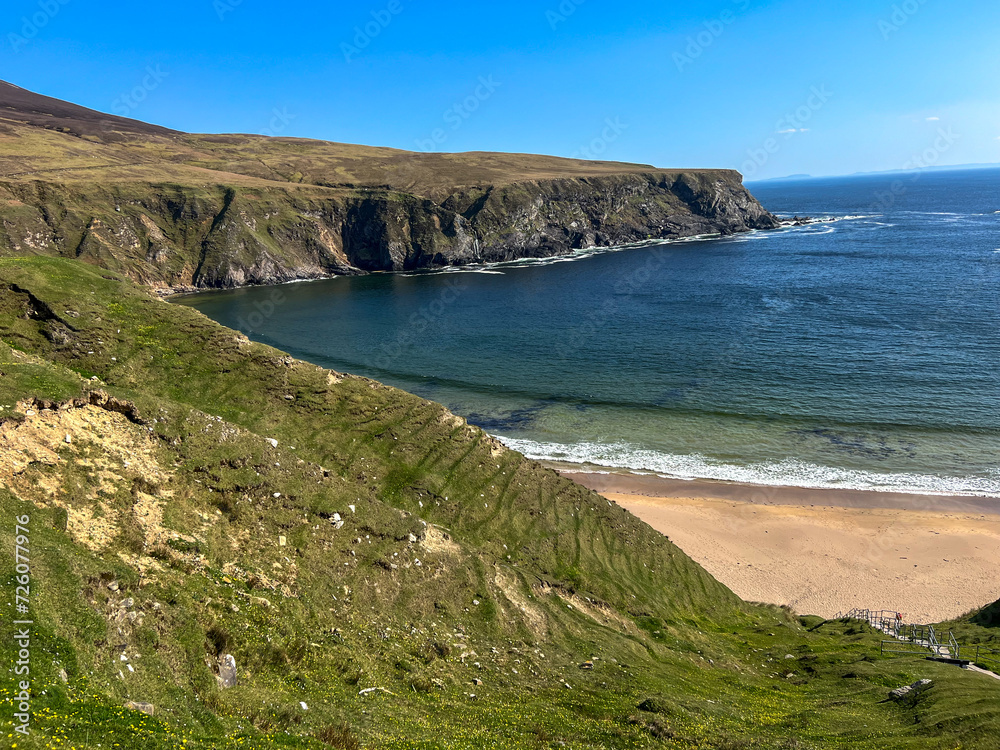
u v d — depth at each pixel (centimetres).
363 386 4075
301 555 2323
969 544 4306
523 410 6825
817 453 5622
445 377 7919
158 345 3678
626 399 7012
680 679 2414
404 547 2666
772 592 3981
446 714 1720
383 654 1997
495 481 3756
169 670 1407
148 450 2312
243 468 2522
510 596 2753
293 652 1759
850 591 3944
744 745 1692
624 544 3781
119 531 1845
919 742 1742
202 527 2128
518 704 1905
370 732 1457
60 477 1894
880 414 6250
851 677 2516
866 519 4653
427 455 3756
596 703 1988
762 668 2816
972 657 2767
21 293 3494
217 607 1756
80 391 2275
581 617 2862
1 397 2003
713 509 4862
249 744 1223
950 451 5503
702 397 6962
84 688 1183
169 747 1102
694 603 3578
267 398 3662
